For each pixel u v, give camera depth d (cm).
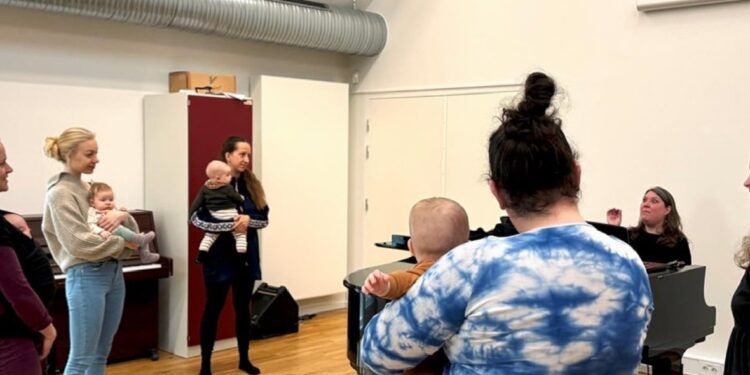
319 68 670
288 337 553
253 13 552
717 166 462
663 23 481
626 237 258
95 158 339
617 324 114
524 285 113
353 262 684
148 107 528
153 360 488
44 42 488
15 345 212
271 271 587
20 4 444
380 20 647
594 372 113
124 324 478
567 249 115
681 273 314
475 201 588
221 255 434
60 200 328
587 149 520
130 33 534
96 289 333
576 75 525
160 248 514
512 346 112
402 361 126
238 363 480
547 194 120
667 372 315
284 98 594
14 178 472
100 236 329
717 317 464
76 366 331
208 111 504
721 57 458
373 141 665
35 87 481
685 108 474
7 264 207
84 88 504
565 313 112
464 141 595
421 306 120
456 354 120
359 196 678
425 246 176
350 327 283
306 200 612
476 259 117
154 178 523
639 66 494
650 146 491
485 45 578
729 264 458
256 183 447
